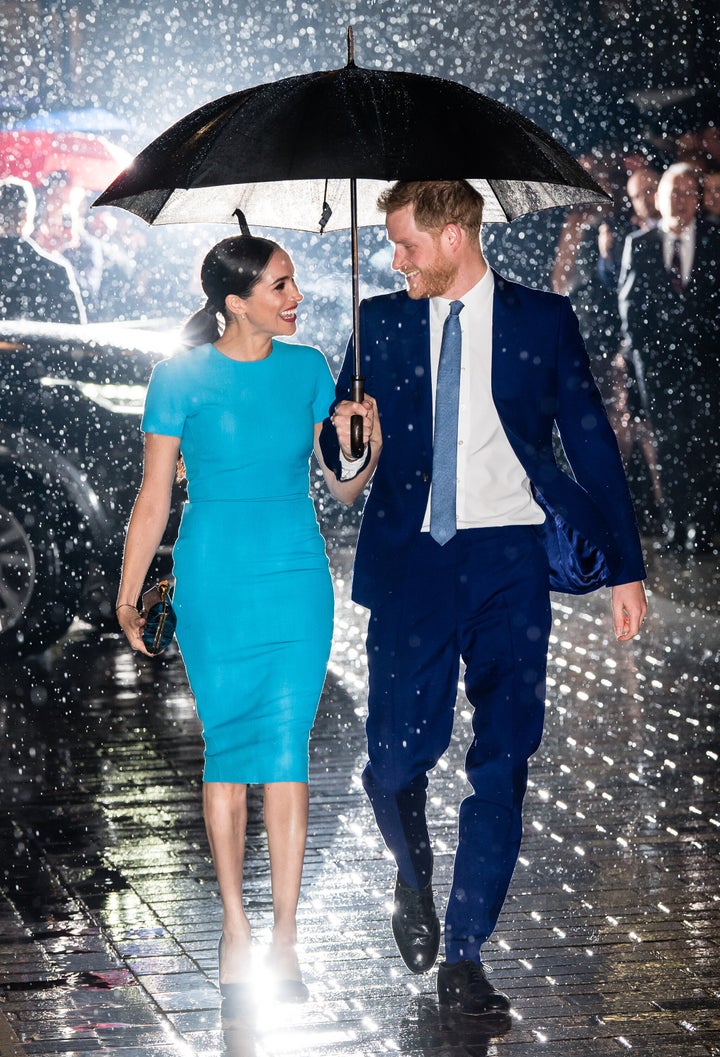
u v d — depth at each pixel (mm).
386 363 4699
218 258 4758
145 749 7922
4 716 8633
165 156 4543
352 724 8445
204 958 5086
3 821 6715
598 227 14281
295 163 4336
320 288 13570
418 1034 4434
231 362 4793
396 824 4754
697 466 14086
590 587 4797
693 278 13805
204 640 4824
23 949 5188
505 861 4633
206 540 4809
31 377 9922
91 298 16859
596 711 8586
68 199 17594
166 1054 4324
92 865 6105
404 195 4586
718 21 17094
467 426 4625
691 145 17078
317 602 4855
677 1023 4477
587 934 5207
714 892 5609
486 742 4672
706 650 10133
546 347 4648
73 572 9977
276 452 4816
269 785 4809
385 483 4738
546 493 4621
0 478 9891
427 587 4660
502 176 4375
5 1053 4332
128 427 9984
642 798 6871
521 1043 4363
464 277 4621
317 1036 4434
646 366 13984
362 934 5270
